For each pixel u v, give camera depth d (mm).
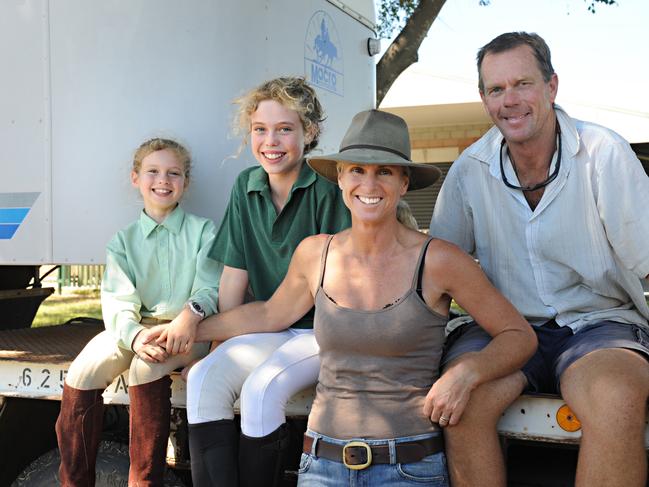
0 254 3471
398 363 2301
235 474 2492
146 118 3268
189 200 3277
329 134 4078
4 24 3402
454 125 12031
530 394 2363
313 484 2326
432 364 2350
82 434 2779
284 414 2564
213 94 3252
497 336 2350
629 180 2467
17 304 4426
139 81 3266
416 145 12227
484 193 2703
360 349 2309
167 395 2756
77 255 3336
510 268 2680
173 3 3238
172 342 2686
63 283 11984
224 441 2502
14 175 3422
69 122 3324
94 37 3285
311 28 3857
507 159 2646
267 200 2803
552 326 2625
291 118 2760
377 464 2258
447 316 2412
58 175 3350
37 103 3367
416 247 2377
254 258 2881
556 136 2570
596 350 2324
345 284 2387
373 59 4707
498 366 2271
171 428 3010
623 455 2096
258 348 2643
